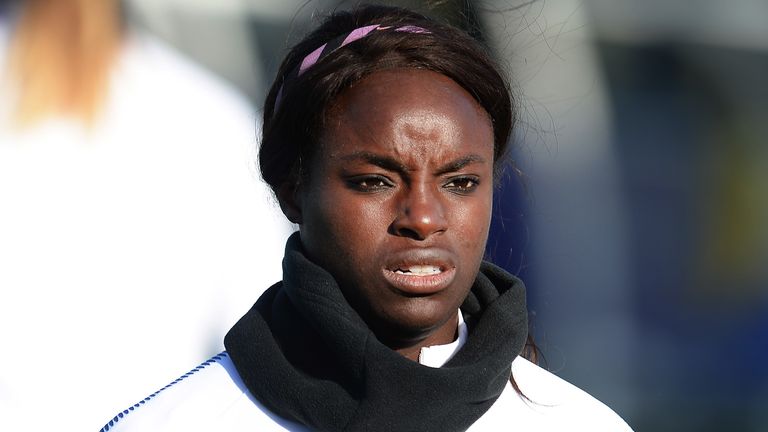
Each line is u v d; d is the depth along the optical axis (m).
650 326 26.55
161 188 8.98
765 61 27.27
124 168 8.88
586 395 7.38
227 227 9.23
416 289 6.29
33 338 8.70
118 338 8.82
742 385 25.89
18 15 8.88
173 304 8.96
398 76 6.52
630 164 26.77
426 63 6.63
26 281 8.70
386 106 6.37
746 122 28.52
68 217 8.76
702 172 28.34
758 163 28.95
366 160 6.32
